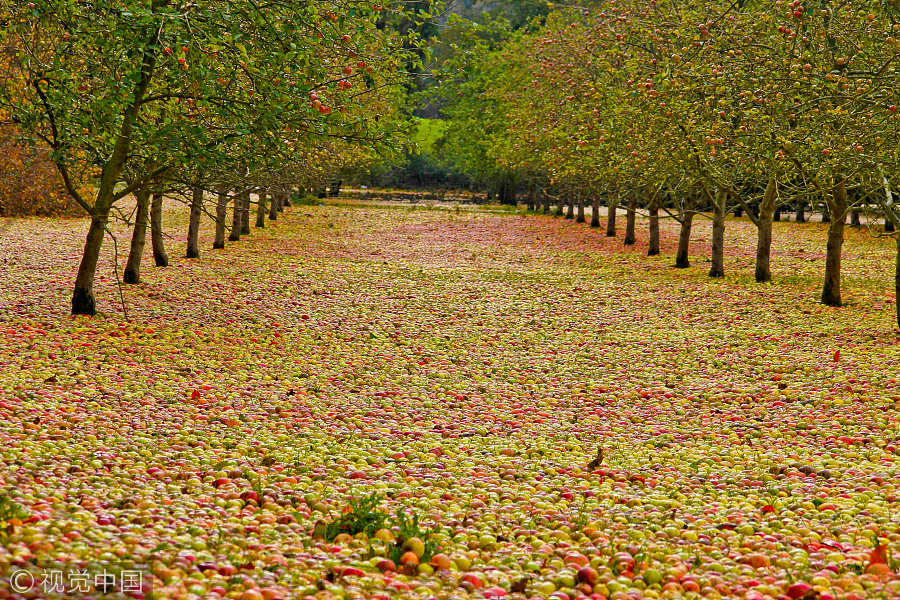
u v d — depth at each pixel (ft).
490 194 265.95
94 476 25.93
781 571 19.95
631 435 37.27
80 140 50.67
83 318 56.65
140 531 20.79
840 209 72.74
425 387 46.01
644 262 115.34
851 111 47.85
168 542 19.95
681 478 30.14
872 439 34.30
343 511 23.52
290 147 52.08
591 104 75.51
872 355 52.11
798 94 46.09
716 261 97.19
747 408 41.88
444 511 25.16
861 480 28.68
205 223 136.67
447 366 51.88
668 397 44.83
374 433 35.65
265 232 135.03
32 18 44.55
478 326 66.59
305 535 22.29
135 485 25.73
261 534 21.86
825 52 49.03
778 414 40.14
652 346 59.16
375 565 19.62
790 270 105.09
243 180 58.65
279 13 45.88
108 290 69.62
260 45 45.91
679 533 23.29
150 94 54.75
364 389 44.83
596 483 29.22
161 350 49.60
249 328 59.26
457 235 151.12
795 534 23.29
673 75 49.67
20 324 53.21
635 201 134.62
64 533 19.45
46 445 28.73
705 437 36.60
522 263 115.24
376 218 174.70
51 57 54.19
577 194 173.47
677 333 64.13
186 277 81.30
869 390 42.68
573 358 55.31
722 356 55.31
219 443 32.55
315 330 60.54
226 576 18.06
